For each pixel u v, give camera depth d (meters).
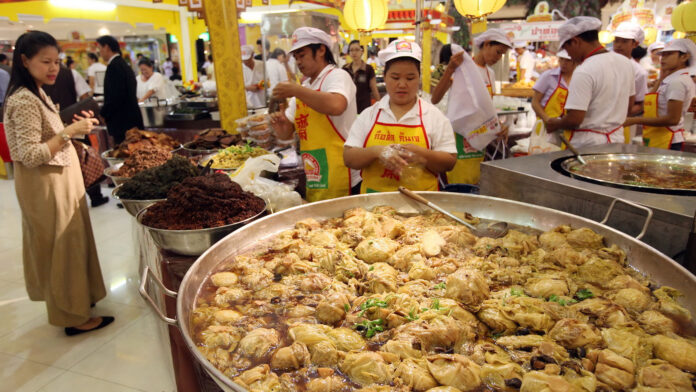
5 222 5.61
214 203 1.89
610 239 1.55
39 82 2.76
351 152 2.41
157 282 1.30
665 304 1.19
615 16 8.10
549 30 8.42
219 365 1.07
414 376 0.96
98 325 3.34
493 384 0.97
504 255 1.60
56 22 10.83
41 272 3.03
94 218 5.59
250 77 7.41
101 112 5.56
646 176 2.03
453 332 1.10
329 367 1.05
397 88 2.30
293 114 3.23
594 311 1.20
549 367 0.98
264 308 1.31
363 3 4.42
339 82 2.84
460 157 4.12
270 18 6.77
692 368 0.99
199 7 4.72
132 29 12.16
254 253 1.66
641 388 0.94
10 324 3.42
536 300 1.23
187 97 7.81
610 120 3.16
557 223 1.76
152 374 2.86
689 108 4.80
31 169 2.81
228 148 3.50
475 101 3.64
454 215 1.92
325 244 1.69
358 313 1.24
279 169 3.35
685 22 5.11
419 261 1.55
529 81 7.78
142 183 2.37
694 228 1.37
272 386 0.97
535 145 4.36
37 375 2.87
